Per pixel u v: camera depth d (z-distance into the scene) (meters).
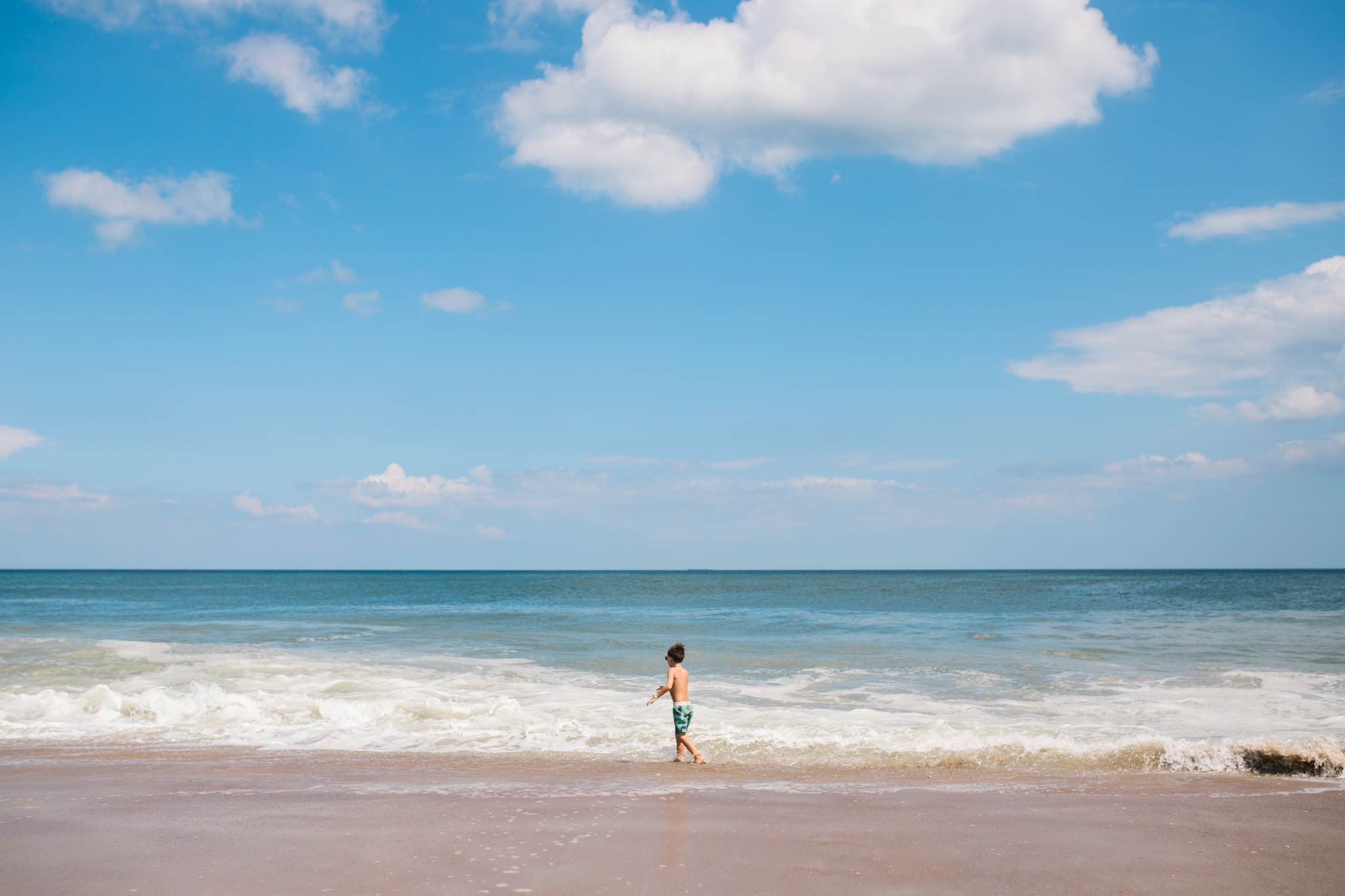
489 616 39.66
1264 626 31.61
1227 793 7.93
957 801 7.45
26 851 5.59
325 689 15.56
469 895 4.69
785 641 26.00
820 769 9.30
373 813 6.78
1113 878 5.18
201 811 6.85
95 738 11.41
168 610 44.22
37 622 33.88
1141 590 76.00
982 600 56.84
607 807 7.06
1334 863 5.55
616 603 55.91
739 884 4.94
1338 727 11.97
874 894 4.80
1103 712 13.33
